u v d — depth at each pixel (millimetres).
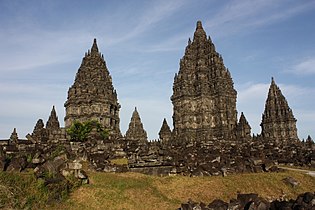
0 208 21922
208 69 104250
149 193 27750
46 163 28828
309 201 19750
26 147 41844
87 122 73688
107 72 107562
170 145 66125
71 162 29078
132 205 25469
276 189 30656
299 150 62312
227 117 95688
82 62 105938
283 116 104562
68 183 26469
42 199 24016
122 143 59625
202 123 95688
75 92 100250
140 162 36938
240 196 23484
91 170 33625
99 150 46938
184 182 30703
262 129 108750
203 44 109250
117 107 106500
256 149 58719
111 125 99250
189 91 100750
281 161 49406
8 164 28281
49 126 95312
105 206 24922
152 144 62656
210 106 98188
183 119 98000
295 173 36125
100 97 97125
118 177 31047
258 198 22766
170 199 27312
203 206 22281
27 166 29312
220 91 96875
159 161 37094
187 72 104062
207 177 32562
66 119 98375
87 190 26922
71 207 24219
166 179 31516
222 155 46906
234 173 34719
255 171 36188
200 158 43344
